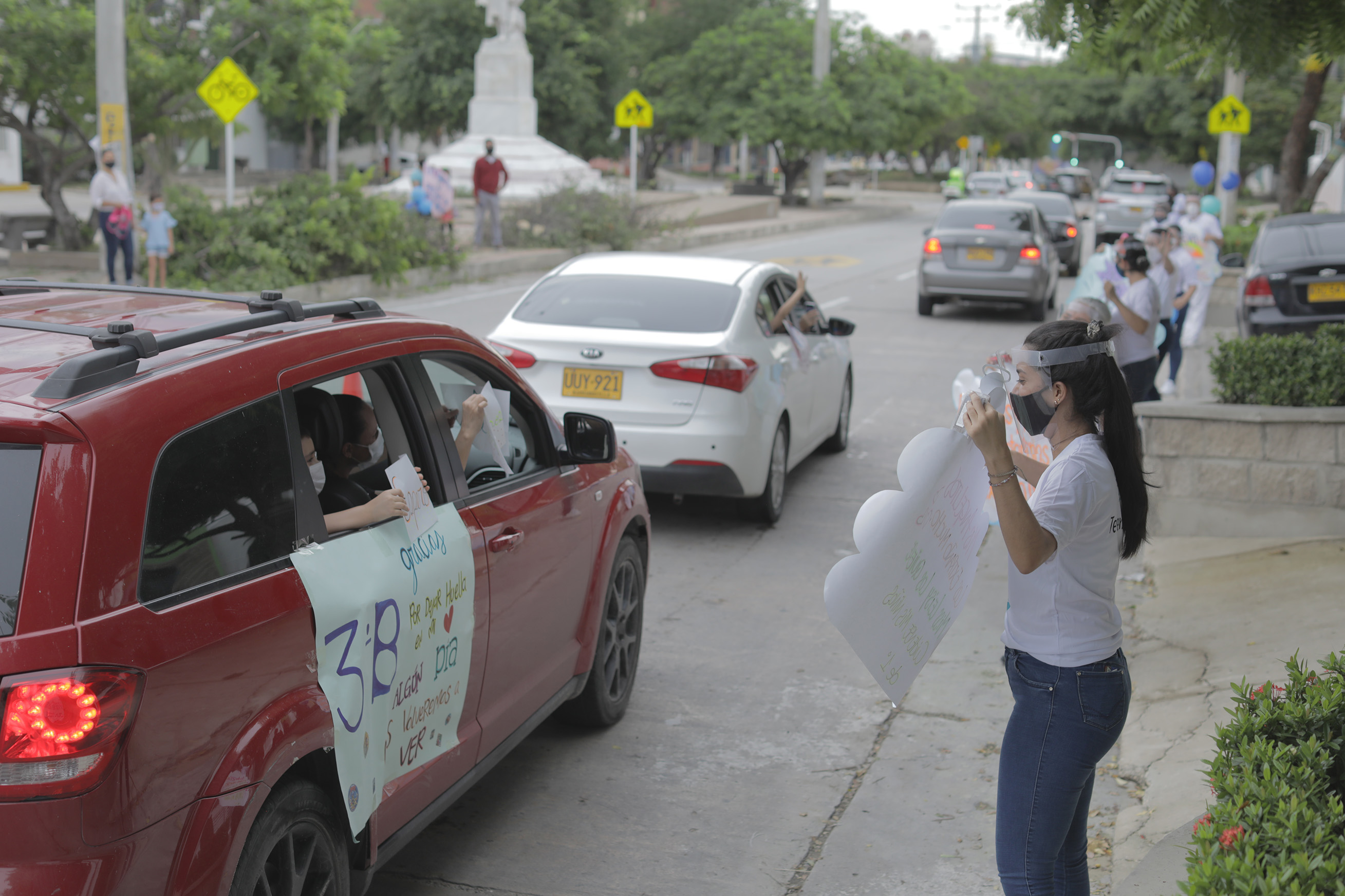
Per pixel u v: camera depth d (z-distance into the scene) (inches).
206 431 109.5
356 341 136.3
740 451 294.7
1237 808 102.2
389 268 761.6
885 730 205.8
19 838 90.4
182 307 140.3
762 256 1108.5
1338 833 101.5
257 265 703.7
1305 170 1003.3
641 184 2135.8
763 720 209.2
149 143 1171.3
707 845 167.6
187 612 102.3
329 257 741.3
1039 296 714.8
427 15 1811.0
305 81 932.0
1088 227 1461.6
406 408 144.6
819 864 163.3
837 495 356.2
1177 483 302.2
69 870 91.8
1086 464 115.7
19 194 1369.3
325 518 124.6
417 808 139.9
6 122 839.7
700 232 1264.8
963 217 732.7
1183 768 184.9
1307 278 483.2
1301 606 243.9
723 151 4301.2
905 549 120.2
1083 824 127.4
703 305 311.9
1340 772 117.6
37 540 94.3
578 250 1034.1
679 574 285.7
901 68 1945.1
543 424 179.8
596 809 176.6
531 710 170.4
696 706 214.4
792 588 277.7
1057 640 117.0
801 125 1809.8
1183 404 301.6
